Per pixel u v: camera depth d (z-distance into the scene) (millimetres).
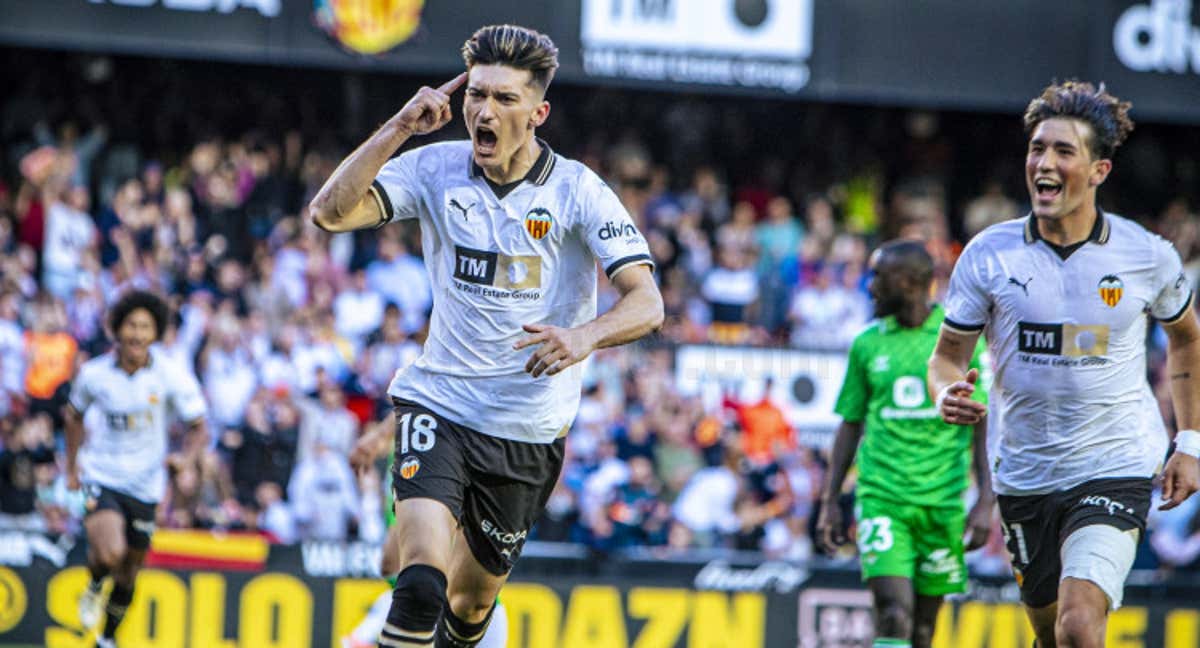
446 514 5465
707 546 13648
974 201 19016
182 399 10109
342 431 13719
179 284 15656
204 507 13141
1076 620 5766
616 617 11039
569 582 11000
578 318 5691
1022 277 6066
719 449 14211
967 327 6223
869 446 8500
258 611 10938
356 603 11000
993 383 6348
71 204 15781
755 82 16500
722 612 11102
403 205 5609
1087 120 5914
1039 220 6078
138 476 10000
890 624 8164
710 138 19516
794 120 19781
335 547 11055
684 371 14594
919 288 8359
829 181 19078
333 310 15516
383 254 15945
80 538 10992
